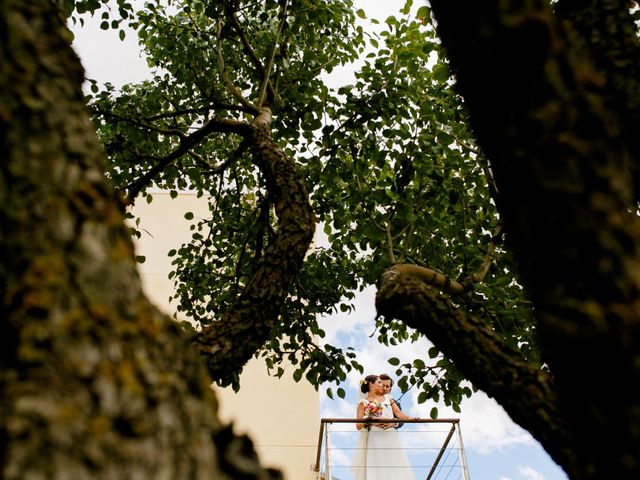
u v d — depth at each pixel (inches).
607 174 56.6
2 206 35.1
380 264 202.4
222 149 252.4
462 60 62.8
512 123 59.3
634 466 50.3
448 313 90.6
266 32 230.1
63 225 34.9
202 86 243.0
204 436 32.8
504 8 59.4
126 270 36.1
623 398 51.4
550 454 69.6
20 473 25.7
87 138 40.8
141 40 237.8
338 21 214.2
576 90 58.2
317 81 211.0
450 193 186.4
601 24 81.6
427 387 187.8
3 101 38.9
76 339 30.8
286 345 213.8
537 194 57.6
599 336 52.6
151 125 210.4
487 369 80.4
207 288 237.5
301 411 397.4
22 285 32.1
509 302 184.4
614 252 54.1
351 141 197.9
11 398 27.8
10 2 43.3
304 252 135.2
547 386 74.6
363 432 264.2
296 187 148.3
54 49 43.3
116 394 30.1
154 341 34.2
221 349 115.2
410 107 196.4
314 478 374.0
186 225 458.0
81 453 27.2
